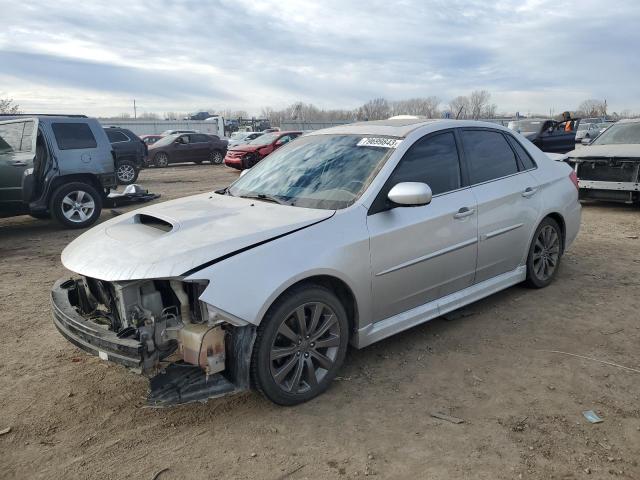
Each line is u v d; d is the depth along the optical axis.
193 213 3.72
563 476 2.61
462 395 3.39
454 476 2.64
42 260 7.17
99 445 2.99
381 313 3.74
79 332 3.21
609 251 6.71
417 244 3.82
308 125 46.69
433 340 4.21
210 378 3.07
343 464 2.76
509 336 4.24
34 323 4.82
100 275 3.13
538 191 4.98
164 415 3.27
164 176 19.89
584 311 4.71
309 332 3.32
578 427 3.01
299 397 3.31
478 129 4.67
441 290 4.14
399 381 3.59
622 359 3.81
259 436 3.02
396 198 3.56
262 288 3.02
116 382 3.71
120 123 48.62
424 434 2.99
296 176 4.14
